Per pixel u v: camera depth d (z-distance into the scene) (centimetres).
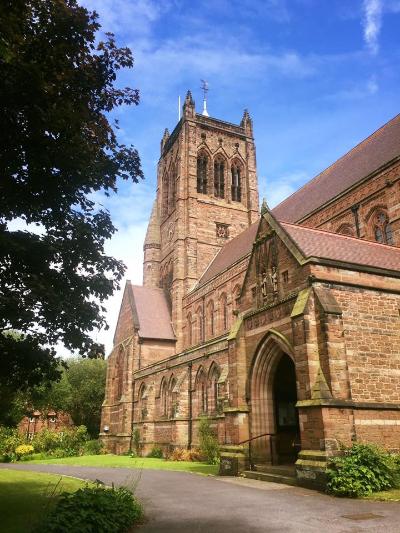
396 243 3309
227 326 5244
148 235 7838
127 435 5666
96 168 1534
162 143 8412
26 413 5212
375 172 3622
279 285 2375
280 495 1762
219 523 1326
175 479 2456
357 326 2103
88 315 1527
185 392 4262
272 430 2441
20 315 1356
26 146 1368
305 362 2003
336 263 2197
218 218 7156
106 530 1182
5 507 1609
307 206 4591
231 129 7838
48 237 1494
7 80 1229
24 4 1291
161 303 6994
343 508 1470
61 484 2214
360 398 1981
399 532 1145
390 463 1798
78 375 7825
